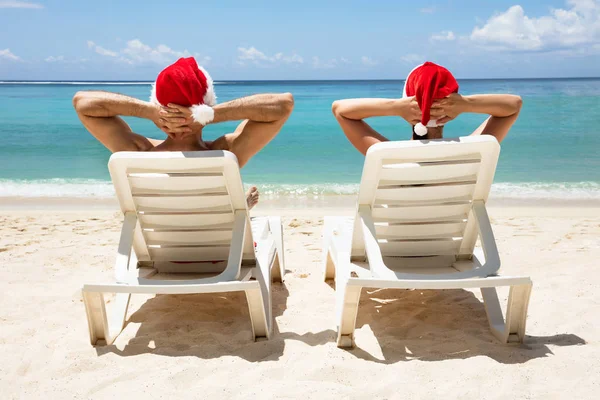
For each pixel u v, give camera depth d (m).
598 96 33.66
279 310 3.70
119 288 2.84
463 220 3.33
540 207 7.95
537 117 20.61
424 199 3.22
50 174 10.93
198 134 3.37
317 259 5.05
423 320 3.52
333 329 3.35
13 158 12.92
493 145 2.94
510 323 3.02
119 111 3.28
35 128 18.28
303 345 3.08
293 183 10.21
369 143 3.39
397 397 2.46
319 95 42.53
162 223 3.31
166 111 3.11
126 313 3.50
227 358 2.90
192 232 3.36
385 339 3.16
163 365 2.83
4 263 4.87
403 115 3.27
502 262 4.76
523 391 2.48
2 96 37.56
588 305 3.62
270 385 2.58
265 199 8.88
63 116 22.05
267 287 3.43
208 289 2.84
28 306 3.78
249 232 3.32
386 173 3.08
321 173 11.22
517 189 9.28
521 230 6.11
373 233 3.11
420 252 3.51
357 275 3.51
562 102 28.14
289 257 5.14
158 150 3.33
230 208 3.22
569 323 3.32
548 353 2.91
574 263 4.67
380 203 3.22
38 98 34.59
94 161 12.54
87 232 6.18
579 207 7.94
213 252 3.49
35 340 3.19
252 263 3.50
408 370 2.71
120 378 2.68
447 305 3.79
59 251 5.28
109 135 3.38
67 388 2.60
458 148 2.94
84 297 3.00
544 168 11.17
